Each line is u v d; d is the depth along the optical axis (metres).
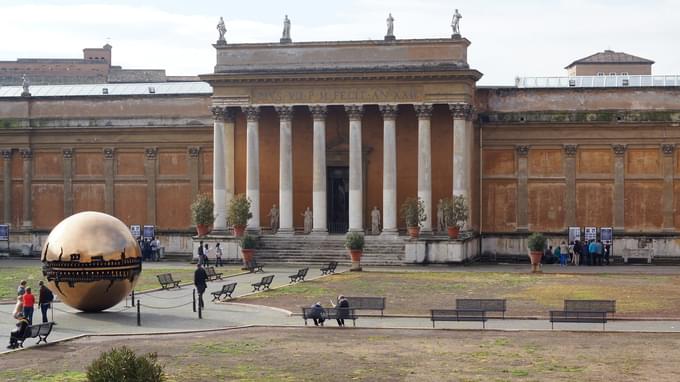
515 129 81.81
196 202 79.19
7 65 136.38
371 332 41.75
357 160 78.25
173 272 70.12
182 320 45.47
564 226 81.38
